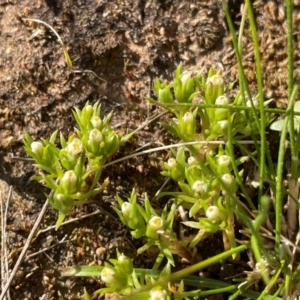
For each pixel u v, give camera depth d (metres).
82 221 0.14
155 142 0.14
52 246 0.14
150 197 0.14
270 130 0.14
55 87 0.15
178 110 0.14
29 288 0.14
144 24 0.15
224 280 0.14
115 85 0.15
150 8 0.15
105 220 0.14
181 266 0.14
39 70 0.15
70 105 0.15
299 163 0.14
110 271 0.13
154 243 0.13
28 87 0.15
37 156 0.13
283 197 0.14
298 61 0.14
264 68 0.14
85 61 0.15
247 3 0.12
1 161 0.15
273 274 0.13
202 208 0.14
